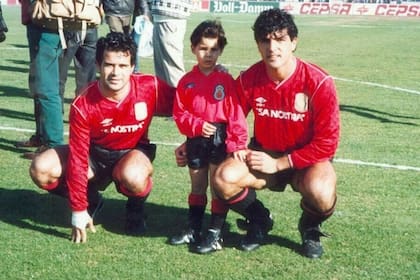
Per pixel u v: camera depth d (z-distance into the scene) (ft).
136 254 13.51
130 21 30.19
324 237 14.47
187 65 42.01
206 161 13.82
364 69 42.80
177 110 13.71
